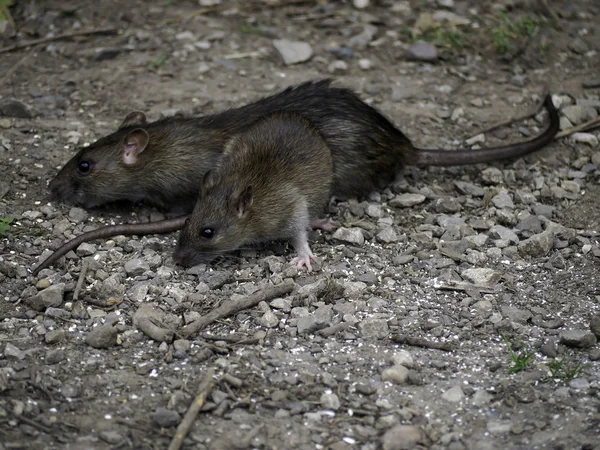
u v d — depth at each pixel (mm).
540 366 5578
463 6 10883
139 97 9008
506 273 6609
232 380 5305
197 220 6676
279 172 6941
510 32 10102
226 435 4938
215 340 5766
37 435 4859
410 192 7809
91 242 6844
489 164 8242
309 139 7199
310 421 5074
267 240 7016
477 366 5586
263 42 10125
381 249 6926
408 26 10484
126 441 4871
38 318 5961
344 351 5695
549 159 8273
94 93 9047
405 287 6418
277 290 6199
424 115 8859
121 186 7438
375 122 7664
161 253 6836
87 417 5039
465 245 6910
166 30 10242
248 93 9109
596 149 8398
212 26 10383
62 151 8031
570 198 7703
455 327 5973
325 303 6191
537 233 7121
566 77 9570
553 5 10828
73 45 9922
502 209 7516
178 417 5027
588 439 4930
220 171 7047
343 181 7629
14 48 9820
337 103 7672
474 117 8891
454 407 5223
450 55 9914
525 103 9117
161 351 5652
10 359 5492
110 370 5449
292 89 8023
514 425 5066
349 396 5285
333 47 9953
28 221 7074
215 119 7758
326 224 7227
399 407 5195
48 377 5332
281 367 5512
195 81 9328
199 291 6281
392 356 5590
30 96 8930
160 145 7449
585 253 6906
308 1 10914
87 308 6082
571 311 6172
